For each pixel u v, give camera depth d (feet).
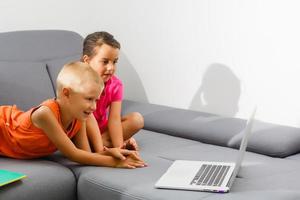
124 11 9.25
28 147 5.88
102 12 9.43
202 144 6.96
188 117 7.47
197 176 5.25
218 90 8.11
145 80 9.16
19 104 6.97
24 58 7.53
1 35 7.61
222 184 4.94
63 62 7.88
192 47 8.36
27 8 8.63
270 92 7.50
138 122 6.91
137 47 9.18
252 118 5.46
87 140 6.27
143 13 8.97
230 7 7.79
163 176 5.26
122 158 5.73
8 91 6.95
